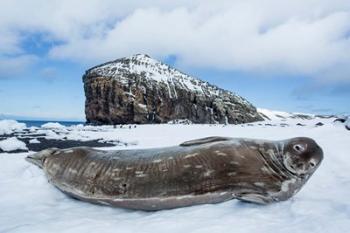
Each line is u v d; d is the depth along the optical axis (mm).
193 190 4180
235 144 4559
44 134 13539
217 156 4379
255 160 4395
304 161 4242
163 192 4195
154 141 11391
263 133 13500
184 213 3889
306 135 10781
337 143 8281
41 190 4953
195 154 4422
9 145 9219
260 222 3453
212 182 4211
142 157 4570
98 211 4160
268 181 4270
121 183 4359
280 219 3561
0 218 3777
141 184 4285
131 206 4254
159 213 3996
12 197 4648
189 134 14250
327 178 5656
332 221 3383
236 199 4352
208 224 3418
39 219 3725
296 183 4383
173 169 4316
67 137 12922
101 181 4469
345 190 4887
